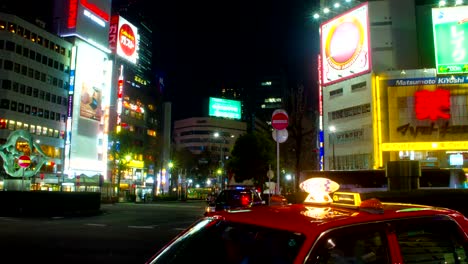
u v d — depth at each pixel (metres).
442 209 3.33
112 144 73.44
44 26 71.75
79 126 72.81
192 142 132.12
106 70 80.94
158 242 13.27
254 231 2.75
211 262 2.88
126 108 88.50
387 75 50.12
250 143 47.75
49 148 68.19
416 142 48.19
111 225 19.23
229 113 137.00
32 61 66.12
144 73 162.12
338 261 2.48
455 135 47.56
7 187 30.12
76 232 15.95
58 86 70.94
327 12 60.03
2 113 60.91
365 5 51.28
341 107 54.59
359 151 51.44
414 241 2.90
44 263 9.48
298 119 33.66
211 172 103.94
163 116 103.69
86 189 67.38
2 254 10.47
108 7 82.50
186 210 34.41
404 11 55.69
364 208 2.90
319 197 3.55
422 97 48.69
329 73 55.19
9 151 30.14
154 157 97.38
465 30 47.59
